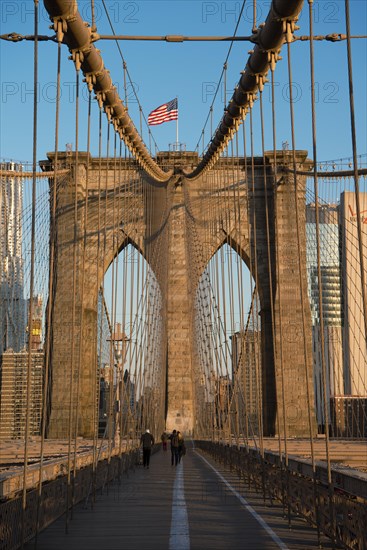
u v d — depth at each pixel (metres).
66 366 61.00
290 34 13.54
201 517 13.13
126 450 28.95
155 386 48.97
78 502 15.31
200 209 66.00
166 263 62.97
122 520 12.73
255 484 19.91
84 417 60.22
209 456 45.66
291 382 61.03
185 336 65.75
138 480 23.75
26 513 10.03
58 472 13.62
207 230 65.06
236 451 27.38
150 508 14.75
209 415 48.78
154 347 48.22
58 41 12.38
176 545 9.91
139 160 42.34
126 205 60.38
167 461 39.19
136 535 10.91
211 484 21.69
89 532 11.27
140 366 37.78
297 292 62.44
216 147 36.47
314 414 60.88
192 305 62.34
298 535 10.82
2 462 32.19
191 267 62.75
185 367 65.31
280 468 15.02
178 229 66.75
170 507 14.92
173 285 66.44
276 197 63.50
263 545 9.89
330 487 9.80
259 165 64.50
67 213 61.22
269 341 61.94
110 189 61.09
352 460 32.38
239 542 10.16
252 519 12.79
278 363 61.09
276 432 59.97
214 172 65.25
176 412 64.19
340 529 9.45
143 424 38.94
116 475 23.92
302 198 63.28
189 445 60.94
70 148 61.50
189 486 20.88
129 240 59.56
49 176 60.41
